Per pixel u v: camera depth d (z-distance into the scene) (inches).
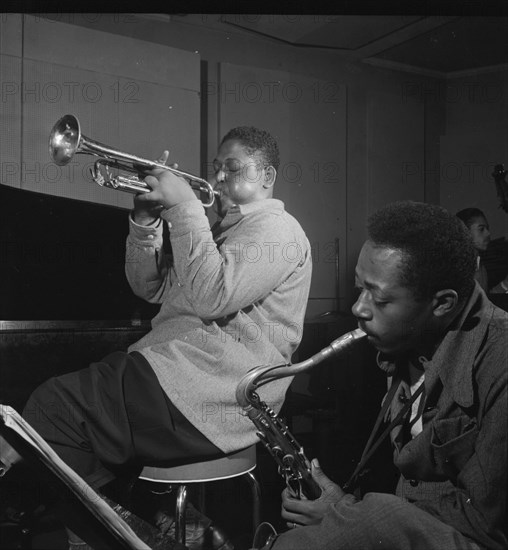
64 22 165.5
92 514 41.4
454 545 36.2
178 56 169.3
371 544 37.6
